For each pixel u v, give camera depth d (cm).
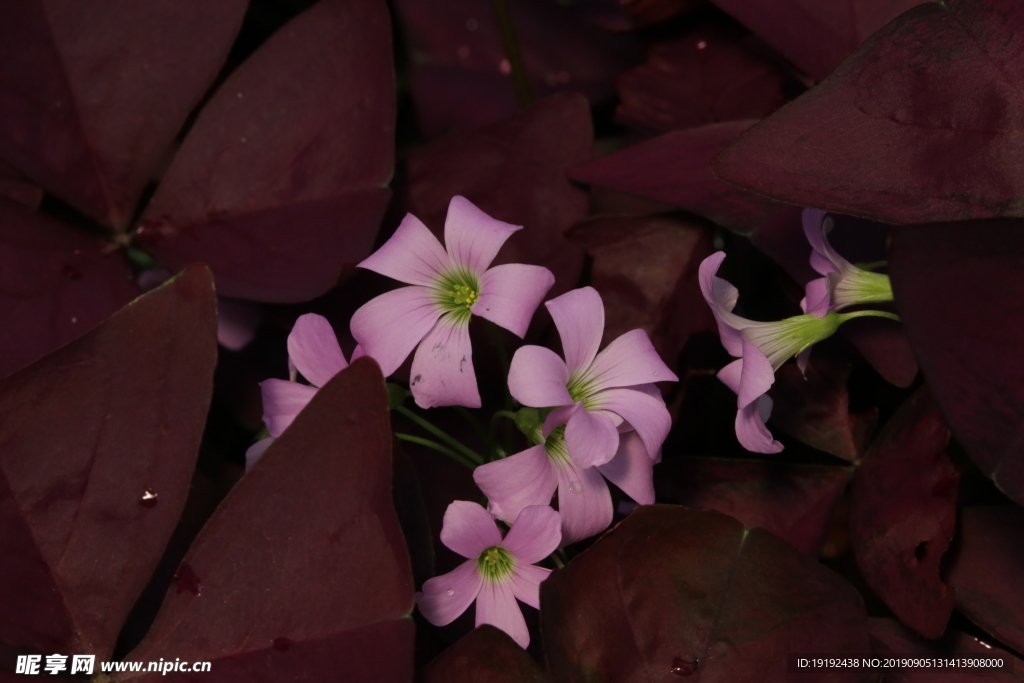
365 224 31
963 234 28
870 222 31
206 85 32
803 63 32
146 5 32
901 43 29
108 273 32
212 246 32
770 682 29
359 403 27
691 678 29
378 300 29
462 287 29
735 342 30
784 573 29
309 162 32
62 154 32
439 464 31
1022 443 27
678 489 31
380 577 28
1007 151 29
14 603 28
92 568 29
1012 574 30
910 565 30
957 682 30
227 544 28
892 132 29
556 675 28
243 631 28
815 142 29
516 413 29
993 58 29
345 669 28
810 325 30
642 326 32
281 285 31
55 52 32
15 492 28
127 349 28
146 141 32
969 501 31
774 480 31
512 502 28
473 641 28
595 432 28
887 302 31
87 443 28
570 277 32
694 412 32
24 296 31
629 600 29
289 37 32
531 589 29
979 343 27
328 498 28
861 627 29
